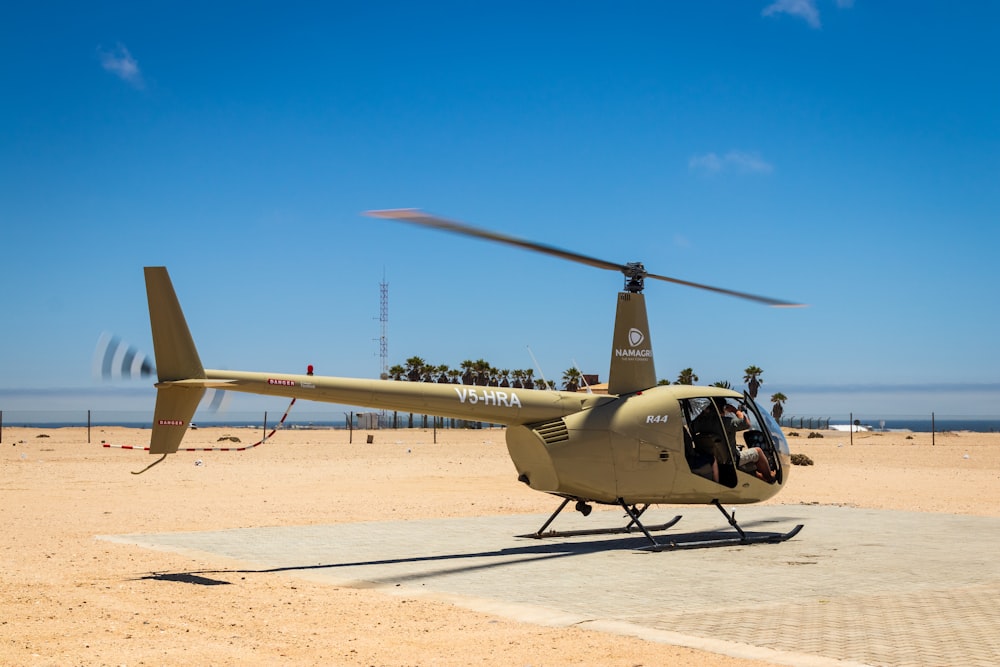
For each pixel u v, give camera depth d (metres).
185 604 10.17
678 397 15.80
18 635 8.56
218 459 43.16
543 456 15.02
